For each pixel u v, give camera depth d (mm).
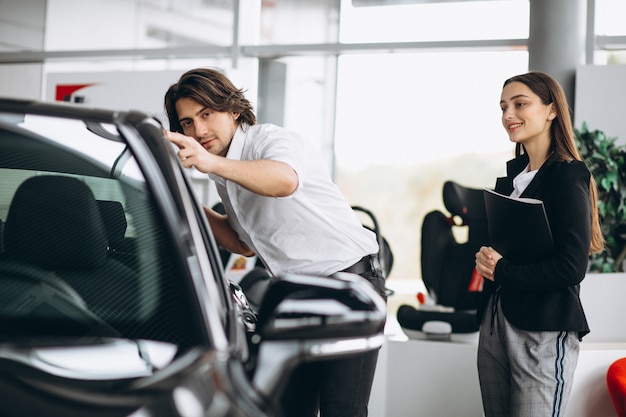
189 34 7500
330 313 1201
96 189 1370
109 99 6855
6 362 1052
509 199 2293
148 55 7645
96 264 1255
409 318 3885
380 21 6852
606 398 3221
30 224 1299
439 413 3557
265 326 1178
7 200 1444
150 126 1423
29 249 1269
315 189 2131
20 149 1430
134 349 1127
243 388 1069
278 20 7211
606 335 3973
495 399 2557
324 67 7102
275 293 1258
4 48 8156
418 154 6754
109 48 7785
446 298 4738
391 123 6816
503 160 6543
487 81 6602
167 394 975
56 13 7957
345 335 1224
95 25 7828
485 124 6598
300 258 2162
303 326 1188
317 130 7066
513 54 6551
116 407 951
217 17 7391
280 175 1879
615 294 3982
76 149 1408
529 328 2352
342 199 2201
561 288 2369
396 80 6824
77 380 1022
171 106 2145
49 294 1207
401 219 6773
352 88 6980
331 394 1986
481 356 2568
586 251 2309
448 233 4820
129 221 1298
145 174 1355
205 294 1210
